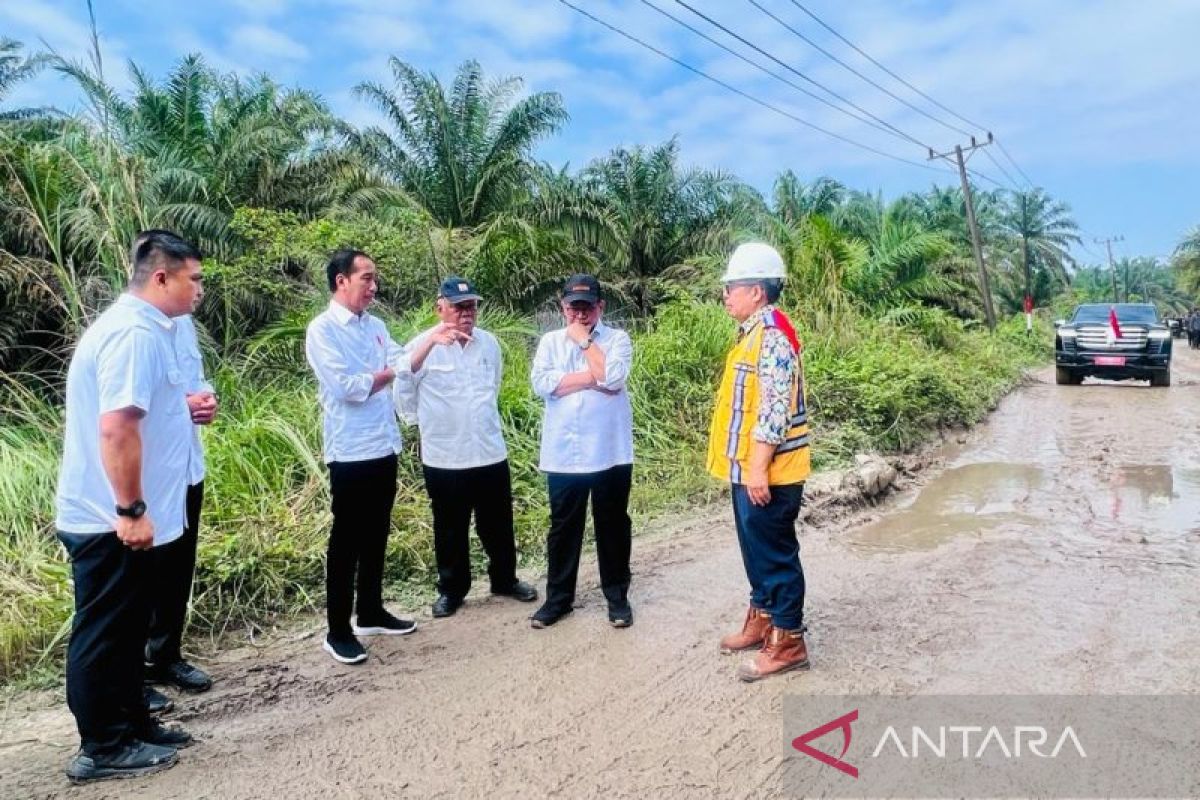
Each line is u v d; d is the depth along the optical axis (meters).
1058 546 5.24
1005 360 17.70
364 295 3.80
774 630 3.45
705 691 3.33
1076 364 15.61
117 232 5.99
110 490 2.72
